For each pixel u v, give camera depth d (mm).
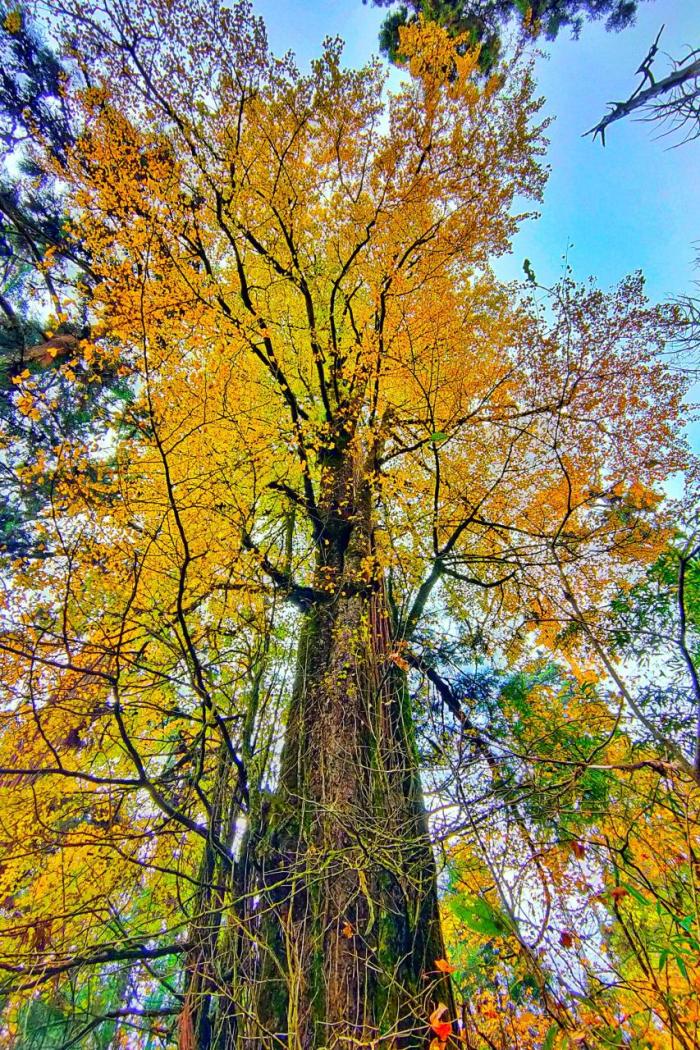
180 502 4949
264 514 6988
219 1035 3609
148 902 4734
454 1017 3123
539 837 3398
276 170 6738
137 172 5820
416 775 4438
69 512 4863
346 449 7102
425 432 7242
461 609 7402
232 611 5629
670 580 5992
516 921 2512
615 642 5758
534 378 6750
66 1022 4078
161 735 5434
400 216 6980
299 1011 3184
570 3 9289
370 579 6000
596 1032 2305
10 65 7480
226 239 6953
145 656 4984
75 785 4648
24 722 4414
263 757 4805
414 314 6855
